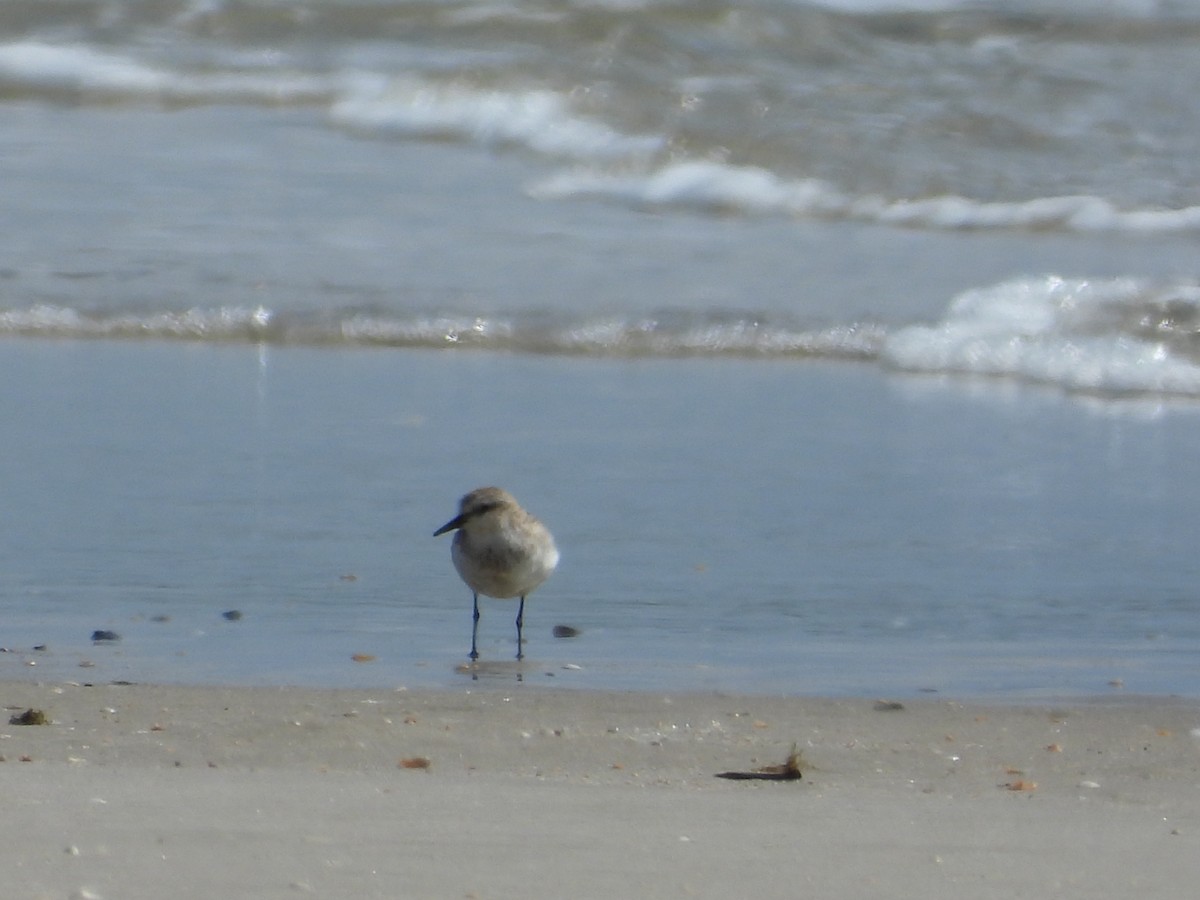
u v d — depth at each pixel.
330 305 17.14
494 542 8.94
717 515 11.58
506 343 16.52
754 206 21.12
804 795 6.39
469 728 7.42
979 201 21.12
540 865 5.45
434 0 29.73
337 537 11.05
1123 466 12.92
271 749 7.01
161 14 29.58
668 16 27.80
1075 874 5.47
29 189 20.95
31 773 6.50
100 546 10.79
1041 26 28.30
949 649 9.05
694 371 15.82
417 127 24.33
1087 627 9.46
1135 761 6.99
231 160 22.73
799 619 9.59
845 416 14.32
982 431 13.91
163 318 16.83
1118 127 23.45
